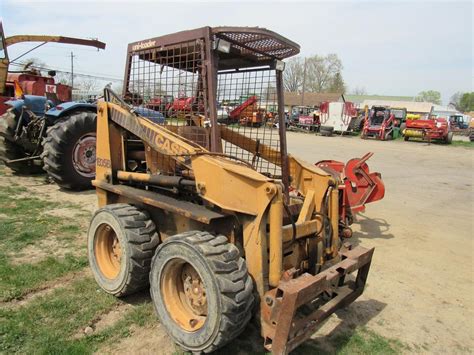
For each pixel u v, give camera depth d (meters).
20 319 3.18
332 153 16.20
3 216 5.57
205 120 3.24
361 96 77.75
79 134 7.00
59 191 7.24
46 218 5.60
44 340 2.94
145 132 3.48
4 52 9.20
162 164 3.62
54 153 6.83
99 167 4.09
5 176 8.27
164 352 2.93
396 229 6.35
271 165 4.04
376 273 4.65
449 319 3.76
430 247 5.61
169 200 3.35
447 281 4.55
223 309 2.60
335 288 3.30
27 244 4.66
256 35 3.22
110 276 3.64
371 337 3.36
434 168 13.70
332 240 3.68
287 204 3.68
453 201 8.61
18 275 3.87
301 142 20.97
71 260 4.29
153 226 3.55
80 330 3.12
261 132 4.02
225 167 2.87
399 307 3.91
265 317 2.73
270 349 2.65
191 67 3.45
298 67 67.88
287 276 2.86
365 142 23.42
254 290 2.85
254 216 2.80
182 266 3.03
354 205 5.48
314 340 3.25
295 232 3.19
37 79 10.45
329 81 70.31
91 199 6.79
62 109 7.14
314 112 30.81
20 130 7.88
